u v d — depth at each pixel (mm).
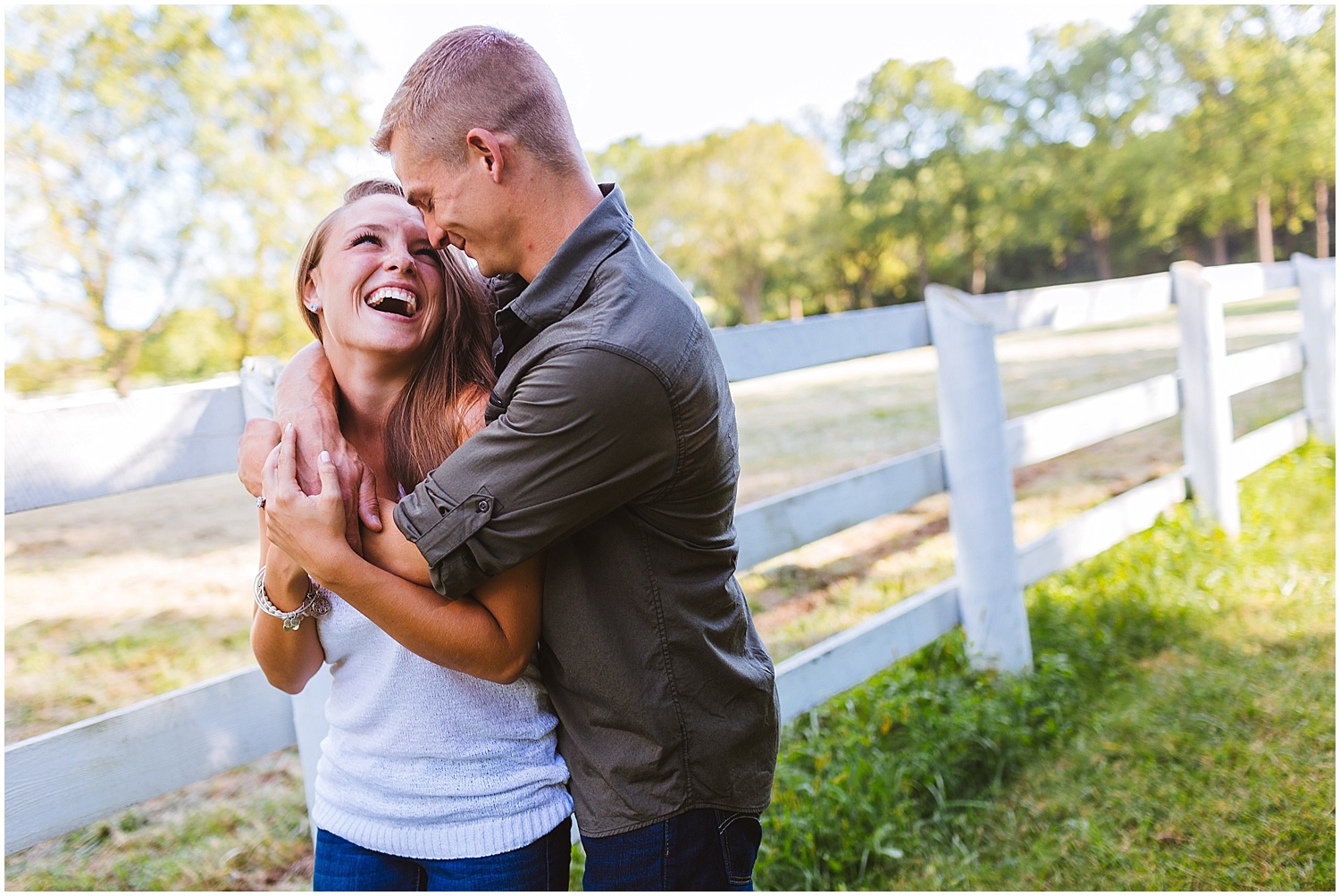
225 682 2008
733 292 39281
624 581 1274
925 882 2389
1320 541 4512
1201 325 4547
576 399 1129
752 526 2635
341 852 1362
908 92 39625
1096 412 4027
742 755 1354
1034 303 3914
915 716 2979
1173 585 4020
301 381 1332
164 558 5883
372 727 1337
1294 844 2416
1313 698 3098
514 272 1288
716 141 38281
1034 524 5527
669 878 1300
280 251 16047
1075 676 3316
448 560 1169
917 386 12773
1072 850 2482
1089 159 37375
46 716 3562
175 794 3068
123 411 1790
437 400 1323
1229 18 36125
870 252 39906
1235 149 35250
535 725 1352
